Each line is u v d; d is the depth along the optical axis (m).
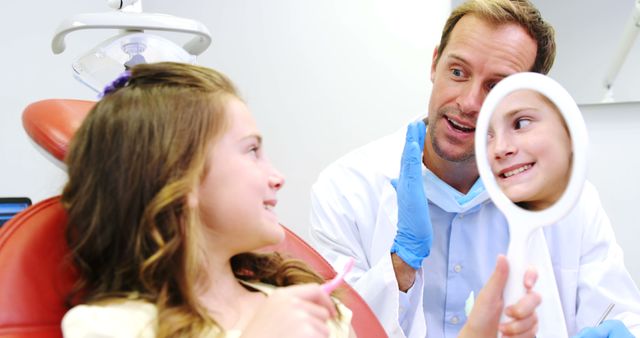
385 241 1.16
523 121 0.59
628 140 1.67
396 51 1.86
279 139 1.95
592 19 1.66
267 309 0.55
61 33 1.00
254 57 1.96
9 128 1.49
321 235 1.23
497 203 0.56
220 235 0.66
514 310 0.54
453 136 1.05
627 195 1.68
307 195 1.94
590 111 1.70
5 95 1.48
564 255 1.15
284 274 0.81
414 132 1.06
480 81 1.01
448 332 1.15
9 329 0.63
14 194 1.49
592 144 1.70
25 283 0.66
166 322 0.60
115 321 0.60
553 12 1.70
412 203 1.02
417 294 1.08
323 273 0.90
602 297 1.12
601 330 0.87
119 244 0.64
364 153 1.31
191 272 0.62
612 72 1.65
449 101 1.04
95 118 0.67
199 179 0.63
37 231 0.70
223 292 0.69
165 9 2.01
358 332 0.84
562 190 0.55
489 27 1.00
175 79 0.68
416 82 1.85
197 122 0.64
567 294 1.15
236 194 0.64
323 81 1.91
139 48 1.05
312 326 0.53
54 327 0.66
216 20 1.99
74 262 0.68
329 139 1.92
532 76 0.56
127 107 0.65
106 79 1.07
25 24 1.54
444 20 1.82
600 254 1.18
